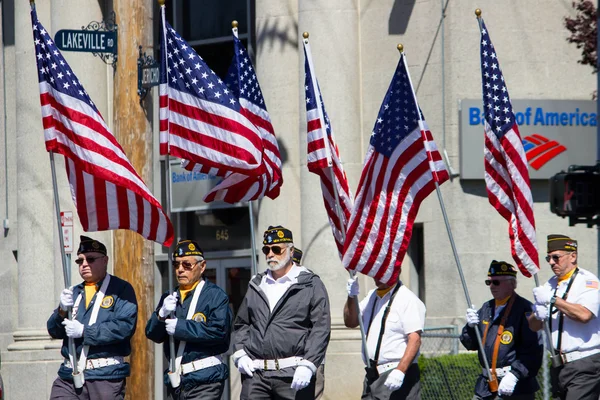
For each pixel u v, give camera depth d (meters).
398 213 25.97
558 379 26.30
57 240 44.53
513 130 25.86
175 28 47.03
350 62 40.28
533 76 39.69
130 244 32.06
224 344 26.11
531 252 25.62
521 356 25.69
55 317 26.73
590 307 25.77
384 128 26.00
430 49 39.72
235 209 44.72
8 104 52.59
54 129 26.20
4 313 52.38
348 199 27.55
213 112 26.80
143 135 32.06
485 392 26.25
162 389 46.50
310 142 26.47
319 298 26.16
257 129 27.34
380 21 40.53
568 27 38.47
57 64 26.27
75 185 26.88
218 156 26.72
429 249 39.66
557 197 26.20
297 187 41.47
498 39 39.50
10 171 52.47
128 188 26.38
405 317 25.64
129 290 27.02
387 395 25.72
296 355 26.05
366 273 25.97
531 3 39.78
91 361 26.45
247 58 30.00
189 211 46.28
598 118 28.14
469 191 39.16
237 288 44.62
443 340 38.62
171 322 25.23
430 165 25.59
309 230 39.50
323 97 39.84
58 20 44.38
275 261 26.25
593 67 39.03
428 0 39.78
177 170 45.72
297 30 41.50
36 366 47.06
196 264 26.00
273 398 26.30
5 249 52.50
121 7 32.28
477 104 39.09
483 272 38.97
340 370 38.62
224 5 45.81
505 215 25.91
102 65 44.50
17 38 48.38
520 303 26.06
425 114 39.84
